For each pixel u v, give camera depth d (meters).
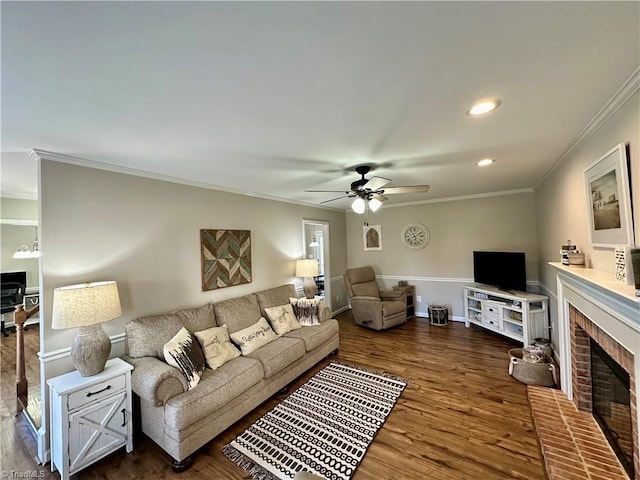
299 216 5.00
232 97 1.48
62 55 1.09
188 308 3.17
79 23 0.94
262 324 3.30
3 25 0.92
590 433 2.04
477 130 2.01
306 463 1.98
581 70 1.32
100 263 2.48
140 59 1.14
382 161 2.70
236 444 2.20
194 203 3.30
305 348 3.24
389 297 5.30
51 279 2.19
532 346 3.33
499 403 2.62
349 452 2.07
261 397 2.64
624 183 1.53
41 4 0.85
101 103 1.49
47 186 2.19
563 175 2.76
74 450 1.89
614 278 1.66
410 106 1.63
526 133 2.09
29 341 4.59
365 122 1.83
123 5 0.88
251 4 0.89
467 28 1.03
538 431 2.09
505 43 1.12
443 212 5.33
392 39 1.08
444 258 5.35
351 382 3.10
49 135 1.87
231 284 3.69
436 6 0.93
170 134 1.93
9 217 4.57
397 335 4.58
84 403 1.95
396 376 3.21
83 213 2.38
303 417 2.50
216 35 1.02
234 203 3.81
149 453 2.14
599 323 1.74
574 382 2.41
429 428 2.31
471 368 3.34
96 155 2.29
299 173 3.07
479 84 1.42
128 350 2.44
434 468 1.91
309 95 1.48
